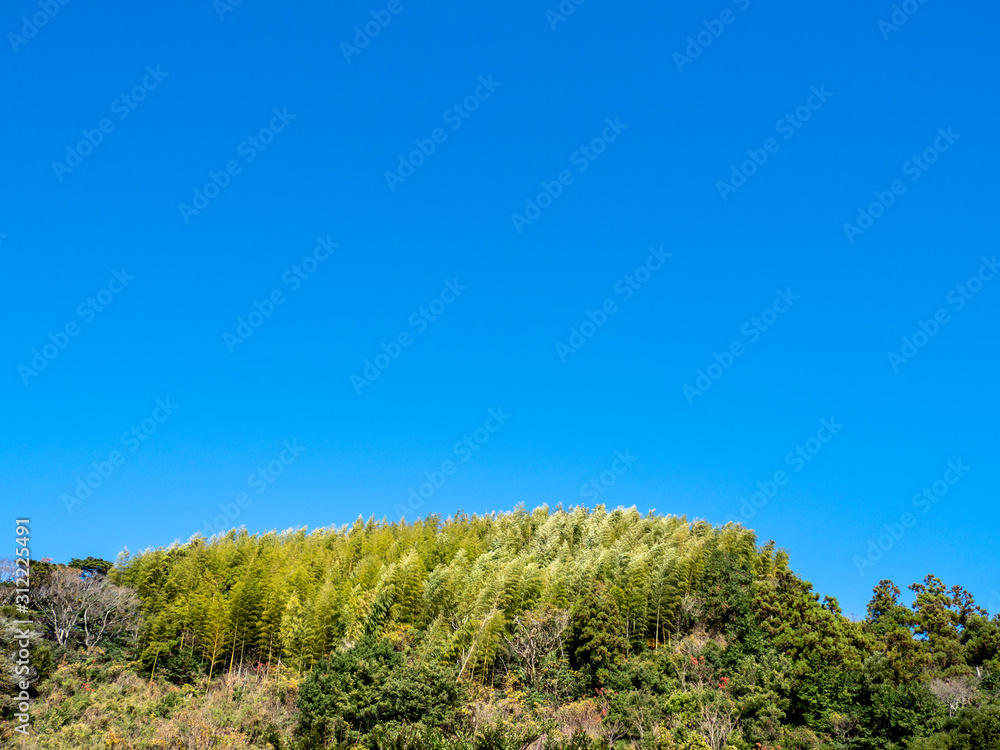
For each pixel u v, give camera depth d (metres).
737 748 48.53
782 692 53.28
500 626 62.44
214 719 52.44
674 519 97.38
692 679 58.91
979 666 56.72
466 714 50.44
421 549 87.50
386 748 44.69
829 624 60.34
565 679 60.19
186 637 67.75
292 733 50.81
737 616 67.06
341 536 98.81
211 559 82.62
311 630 65.25
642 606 68.12
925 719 47.97
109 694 57.53
